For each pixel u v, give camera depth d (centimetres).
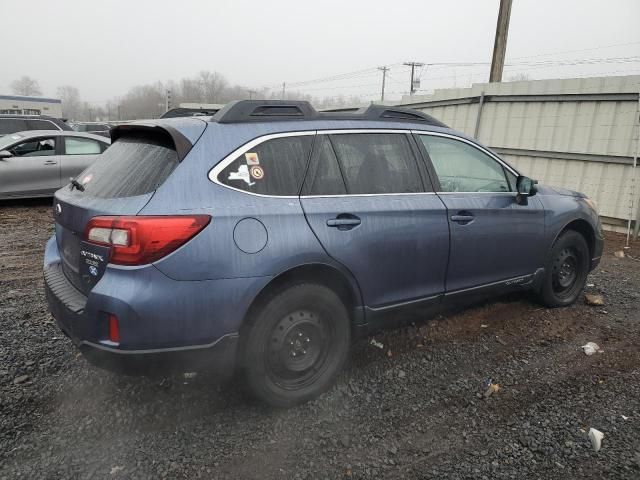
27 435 276
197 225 261
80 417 294
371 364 365
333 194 317
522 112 998
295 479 249
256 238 277
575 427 295
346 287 324
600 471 259
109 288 252
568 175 934
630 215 848
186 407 306
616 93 843
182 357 267
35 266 601
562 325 444
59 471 250
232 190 280
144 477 247
